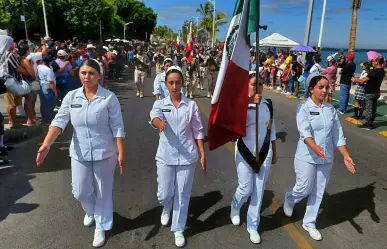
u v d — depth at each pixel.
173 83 3.32
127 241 3.55
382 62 8.32
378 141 7.54
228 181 5.12
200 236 3.67
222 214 4.13
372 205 4.46
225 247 3.48
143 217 4.03
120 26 66.94
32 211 4.12
